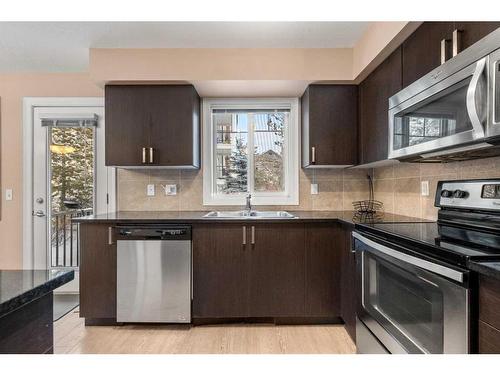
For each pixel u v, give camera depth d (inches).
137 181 120.0
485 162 64.9
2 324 28.1
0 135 122.5
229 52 100.3
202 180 120.0
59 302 116.0
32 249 123.1
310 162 105.0
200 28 88.0
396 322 57.4
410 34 70.1
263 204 120.8
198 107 116.0
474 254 41.0
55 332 92.6
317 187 120.3
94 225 94.8
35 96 122.5
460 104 50.4
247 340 87.4
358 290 73.8
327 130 105.0
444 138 54.1
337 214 105.7
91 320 97.1
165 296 93.7
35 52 103.3
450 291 42.0
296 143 119.6
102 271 94.7
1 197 122.7
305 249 95.3
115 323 97.5
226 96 117.4
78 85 122.6
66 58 108.3
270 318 98.7
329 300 95.6
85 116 122.1
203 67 100.2
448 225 66.3
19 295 28.1
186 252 93.5
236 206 120.7
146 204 119.9
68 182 123.8
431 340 46.4
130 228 93.7
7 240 123.0
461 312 40.0
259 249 95.1
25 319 30.9
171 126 103.8
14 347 29.5
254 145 123.9
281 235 95.3
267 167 124.3
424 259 47.8
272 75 100.3
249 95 116.4
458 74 50.0
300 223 95.0
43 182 123.4
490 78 43.5
